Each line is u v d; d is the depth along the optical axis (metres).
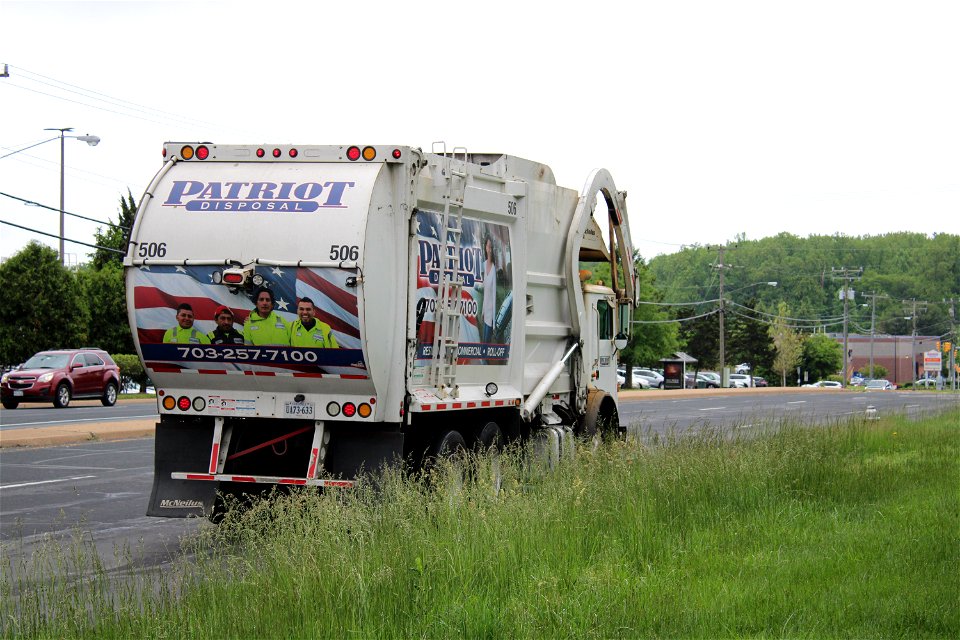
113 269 63.28
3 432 22.67
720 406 42.19
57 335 52.09
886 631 6.92
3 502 13.98
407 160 10.66
